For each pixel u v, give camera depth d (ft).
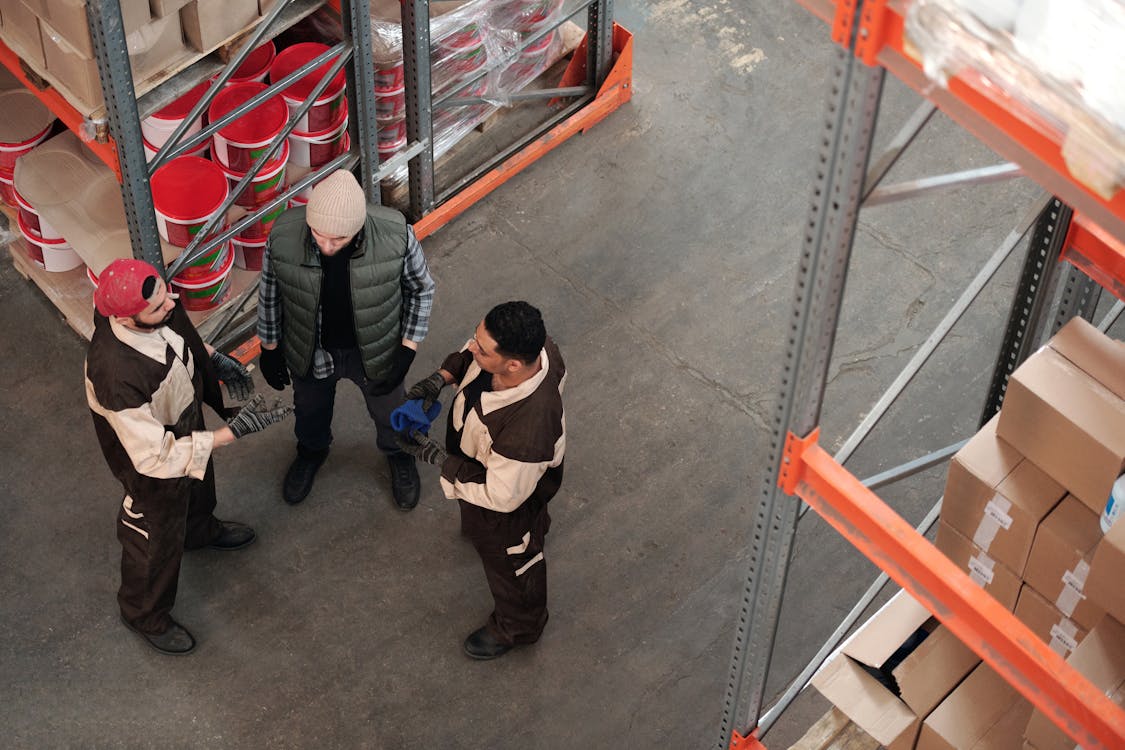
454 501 18.40
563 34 22.84
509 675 16.78
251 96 18.20
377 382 16.74
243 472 18.48
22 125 18.65
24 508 17.99
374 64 19.22
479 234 21.52
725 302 20.80
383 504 18.30
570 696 16.65
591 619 17.31
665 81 23.71
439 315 20.43
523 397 13.79
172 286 18.60
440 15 19.70
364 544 17.92
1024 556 12.08
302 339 15.99
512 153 22.20
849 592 17.65
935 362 19.99
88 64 15.14
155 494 14.70
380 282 15.44
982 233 21.59
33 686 16.40
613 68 22.67
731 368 20.03
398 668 16.80
